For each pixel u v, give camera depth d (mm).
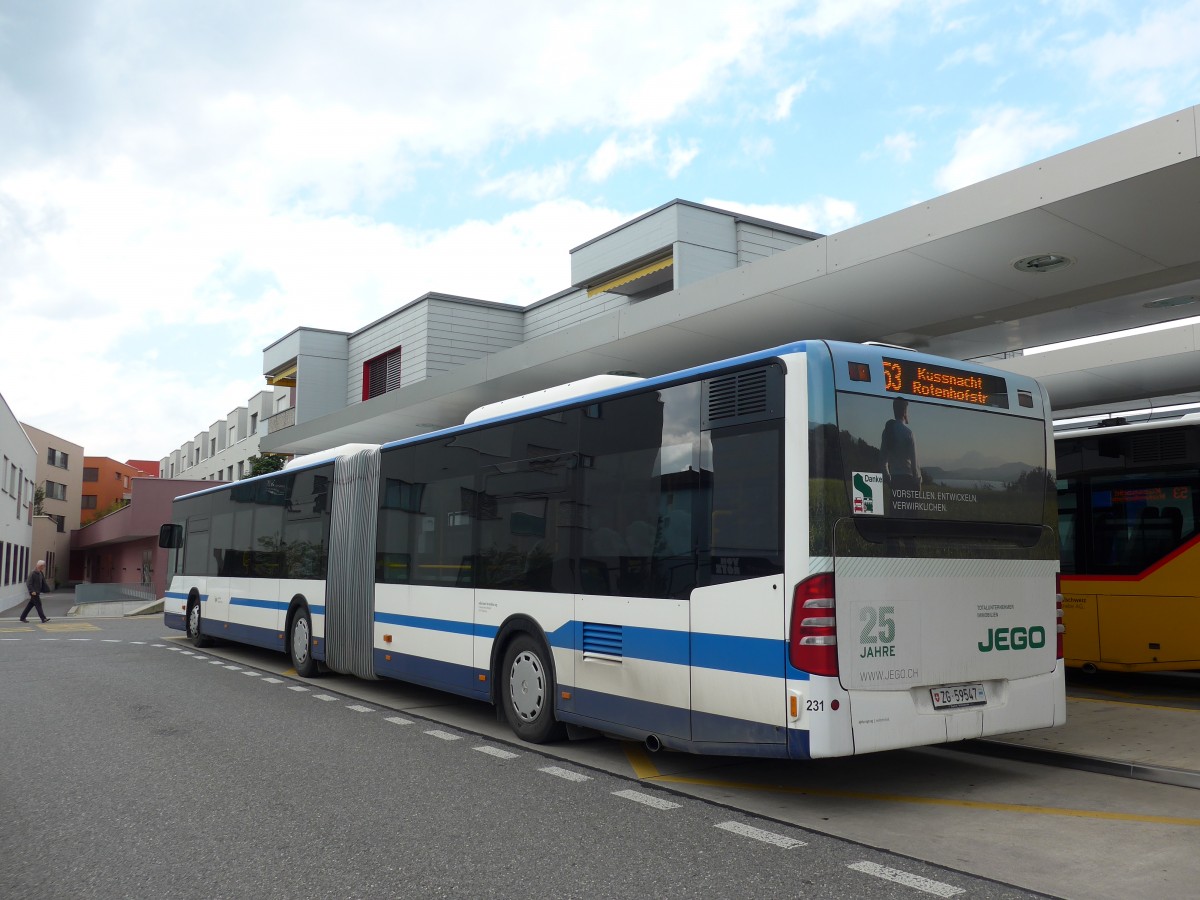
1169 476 10953
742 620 6027
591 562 7488
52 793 6504
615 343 14180
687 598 6480
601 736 8484
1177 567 10734
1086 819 5805
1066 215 9203
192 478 68250
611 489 7348
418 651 10031
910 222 10094
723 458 6312
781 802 6230
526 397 8914
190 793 6492
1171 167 8133
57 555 80750
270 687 12094
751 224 22188
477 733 8812
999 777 6953
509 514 8672
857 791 6531
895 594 5945
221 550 16547
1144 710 9531
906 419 6207
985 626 6359
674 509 6688
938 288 11430
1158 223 9344
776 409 5961
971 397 6594
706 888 4570
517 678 8398
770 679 5801
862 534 5852
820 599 5656
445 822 5742
